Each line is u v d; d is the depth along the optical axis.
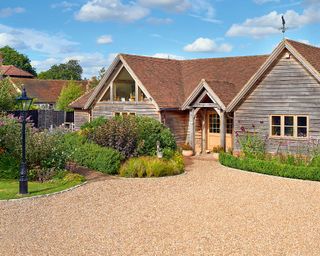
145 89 23.47
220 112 21.92
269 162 17.59
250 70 24.73
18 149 16.38
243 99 21.12
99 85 25.86
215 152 22.36
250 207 12.17
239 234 9.74
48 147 16.89
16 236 9.67
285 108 19.89
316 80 18.97
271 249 8.80
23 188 13.59
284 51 19.75
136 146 19.00
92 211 11.78
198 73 26.47
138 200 13.06
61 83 55.25
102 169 17.88
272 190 14.47
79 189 14.63
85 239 9.44
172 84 25.30
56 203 12.69
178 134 24.02
